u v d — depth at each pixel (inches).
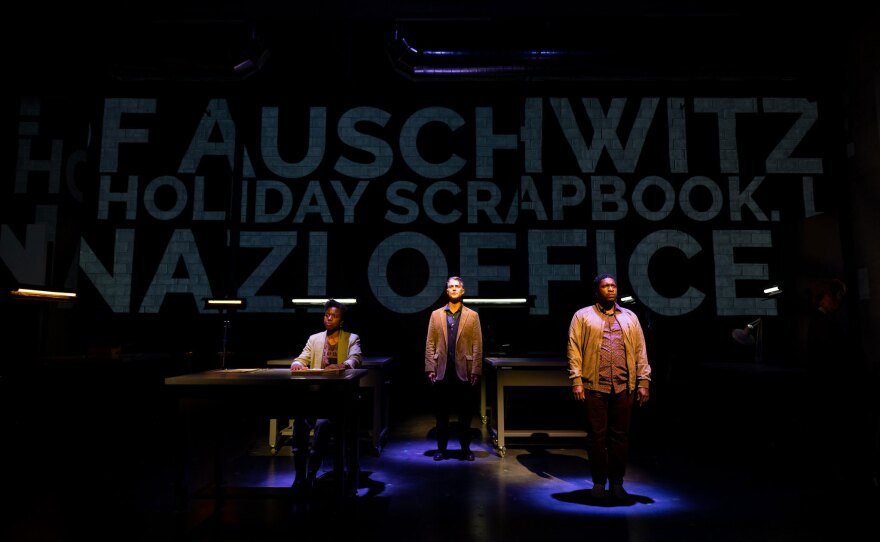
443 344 193.6
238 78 254.1
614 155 302.8
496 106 309.3
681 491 152.5
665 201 298.2
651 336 266.8
